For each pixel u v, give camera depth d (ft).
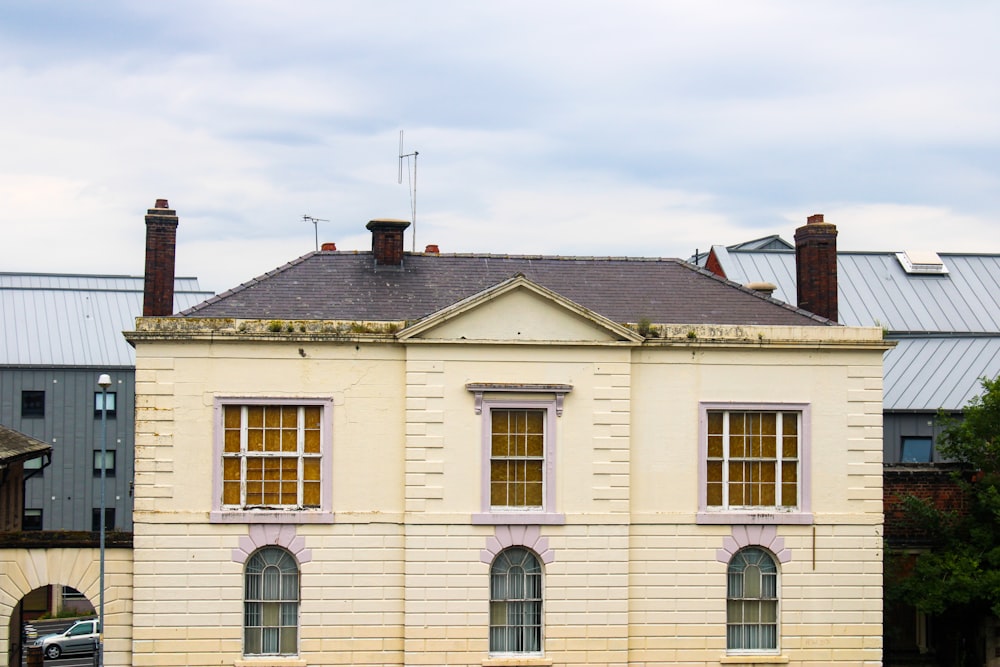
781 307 121.19
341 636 109.91
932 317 182.60
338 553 110.11
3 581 112.37
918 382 161.17
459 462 110.52
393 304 116.78
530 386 110.73
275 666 108.88
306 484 110.42
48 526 223.71
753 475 114.21
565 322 111.45
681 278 124.98
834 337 114.21
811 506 114.21
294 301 115.65
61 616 220.43
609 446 111.75
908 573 126.93
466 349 110.73
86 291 242.78
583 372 111.86
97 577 113.19
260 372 109.81
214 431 109.29
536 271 123.65
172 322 108.88
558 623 111.14
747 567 114.32
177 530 108.78
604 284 122.52
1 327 231.09
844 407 114.83
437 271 122.21
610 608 111.34
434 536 110.01
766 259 189.88
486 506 110.52
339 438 110.42
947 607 120.06
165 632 108.58
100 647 117.91
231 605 108.99
